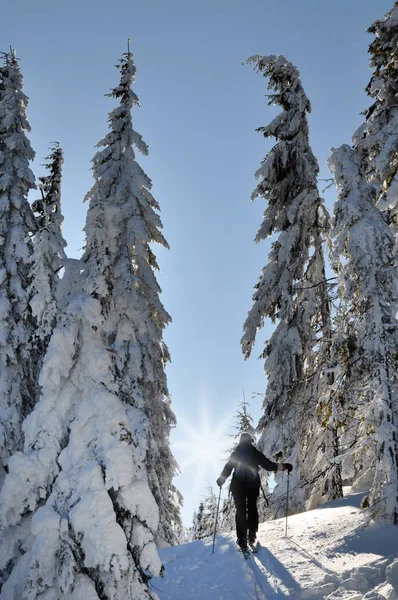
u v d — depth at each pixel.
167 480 18.17
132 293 17.03
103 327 7.95
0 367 16.66
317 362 14.16
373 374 8.99
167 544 14.66
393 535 7.51
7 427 15.82
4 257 17.77
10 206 18.69
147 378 16.86
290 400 14.23
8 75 20.22
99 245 10.31
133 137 18.89
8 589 6.25
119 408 6.99
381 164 10.53
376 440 8.92
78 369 7.56
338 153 10.07
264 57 16.20
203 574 7.37
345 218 9.57
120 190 18.20
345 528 8.22
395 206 10.95
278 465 8.38
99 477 6.46
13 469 6.91
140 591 6.02
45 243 10.10
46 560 6.12
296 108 15.96
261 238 16.03
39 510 6.47
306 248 15.06
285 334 14.63
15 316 17.36
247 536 8.31
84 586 5.96
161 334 18.59
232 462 8.32
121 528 6.17
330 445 12.61
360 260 9.32
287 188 16.06
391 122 11.27
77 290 9.16
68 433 7.20
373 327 9.05
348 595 5.76
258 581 6.71
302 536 8.34
